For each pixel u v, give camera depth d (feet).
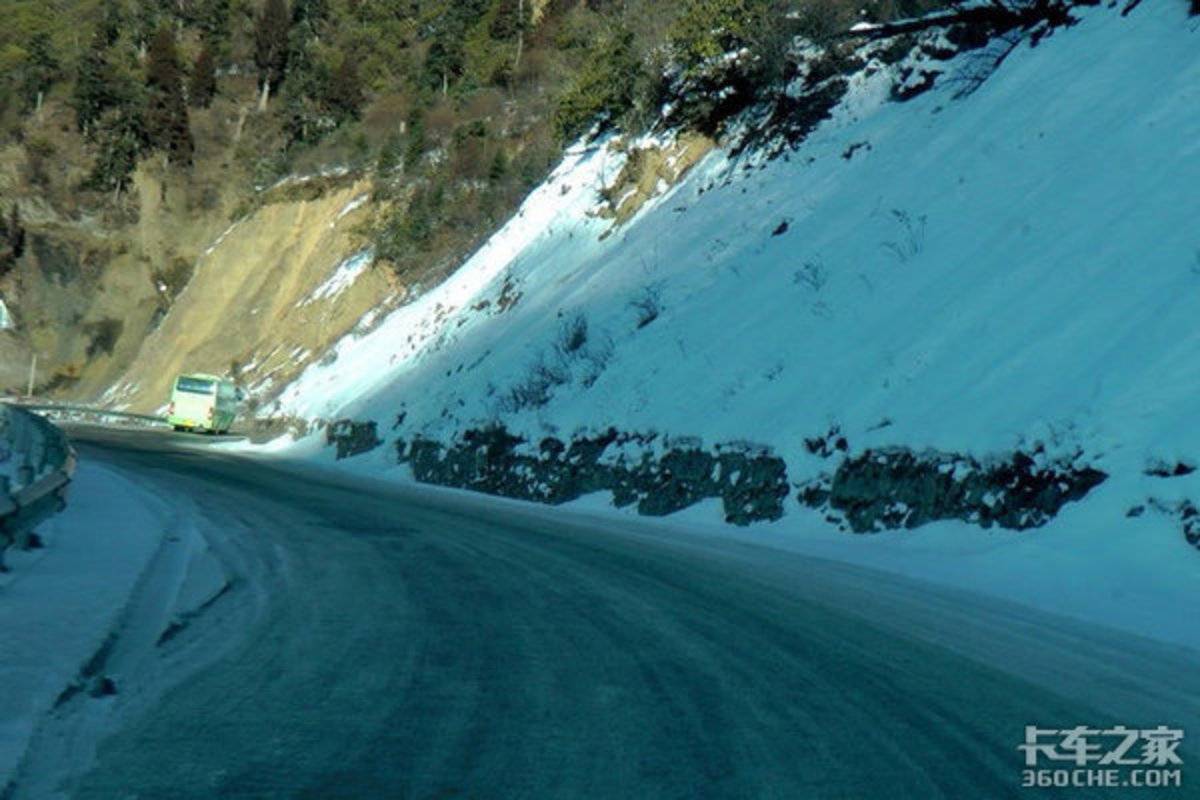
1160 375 49.57
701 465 70.90
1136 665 30.99
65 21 379.76
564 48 219.82
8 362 280.51
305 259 243.19
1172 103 69.56
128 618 32.45
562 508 79.41
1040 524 48.67
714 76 124.26
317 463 131.64
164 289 297.94
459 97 261.44
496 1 306.96
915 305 70.28
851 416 63.00
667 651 30.81
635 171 131.95
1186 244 57.06
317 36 354.95
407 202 210.38
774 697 26.22
